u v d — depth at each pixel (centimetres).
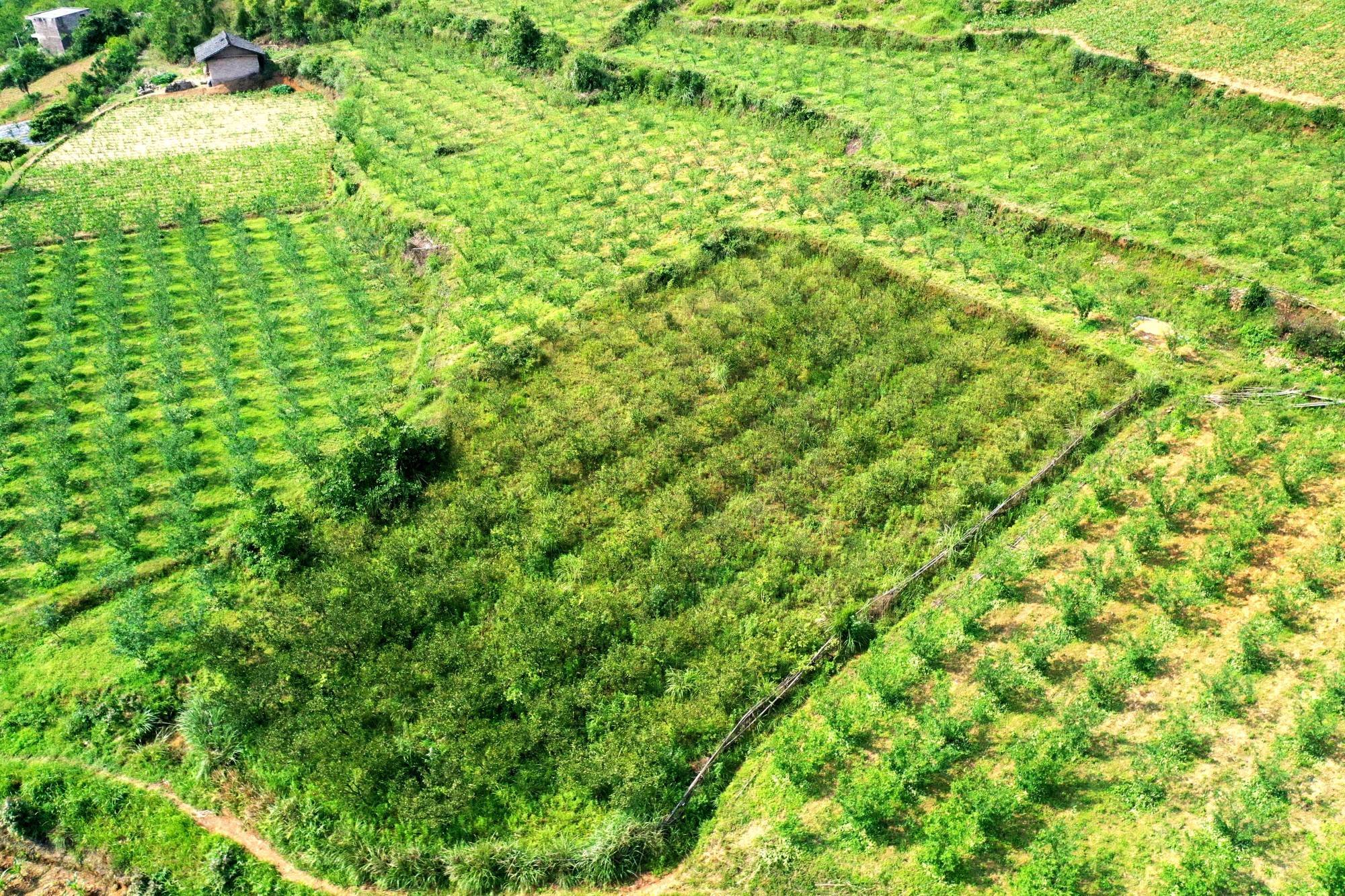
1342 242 3809
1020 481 3231
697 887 2253
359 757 2605
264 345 4491
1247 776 2231
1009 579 2828
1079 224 4266
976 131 5259
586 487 3419
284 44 9281
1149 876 2078
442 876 2372
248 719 2728
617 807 2439
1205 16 5841
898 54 6612
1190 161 4666
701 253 4534
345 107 7125
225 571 3281
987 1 6712
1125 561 2805
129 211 6131
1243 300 3666
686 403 3712
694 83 6456
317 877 2423
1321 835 2086
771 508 3278
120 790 2650
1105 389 3494
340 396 4128
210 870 2442
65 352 4494
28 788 2670
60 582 3288
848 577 2973
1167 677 2494
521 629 2889
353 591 3080
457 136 6475
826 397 3656
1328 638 2506
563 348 4084
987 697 2495
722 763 2517
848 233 4541
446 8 8731
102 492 3616
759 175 5347
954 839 2194
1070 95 5603
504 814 2497
